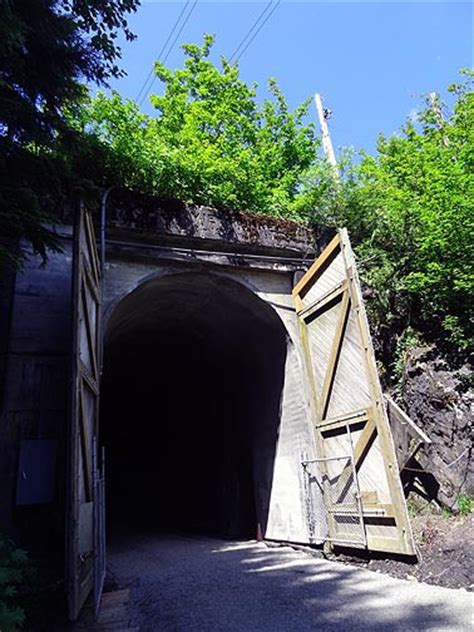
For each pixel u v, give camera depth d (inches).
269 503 368.8
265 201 402.0
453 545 220.1
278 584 223.6
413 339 335.3
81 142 216.7
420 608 171.6
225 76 667.4
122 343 482.3
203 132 607.2
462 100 433.7
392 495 240.5
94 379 245.3
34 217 185.3
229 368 467.2
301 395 334.0
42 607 174.6
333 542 283.6
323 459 292.5
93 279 243.9
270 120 676.1
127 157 313.4
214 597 205.8
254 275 347.9
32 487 215.9
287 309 349.4
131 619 180.9
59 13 201.2
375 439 259.9
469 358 301.4
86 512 192.2
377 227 368.5
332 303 310.0
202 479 524.7
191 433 574.6
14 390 228.5
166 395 655.8
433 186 333.7
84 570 181.0
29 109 190.4
